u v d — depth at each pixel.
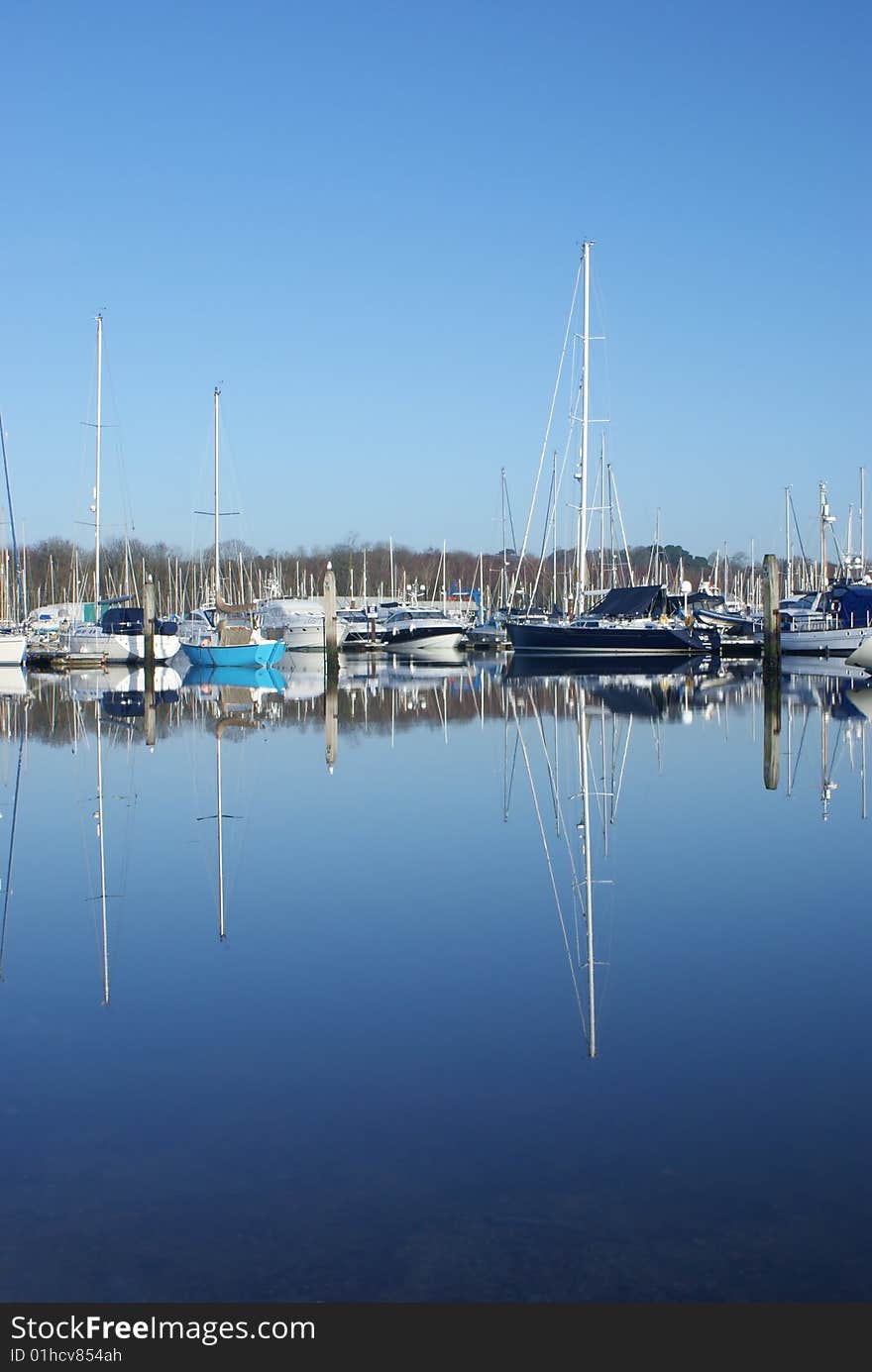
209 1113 8.70
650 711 42.59
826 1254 6.82
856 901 14.70
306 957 12.53
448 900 14.88
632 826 19.81
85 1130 8.44
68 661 74.94
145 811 21.39
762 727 36.25
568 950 12.73
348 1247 6.95
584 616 75.44
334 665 69.44
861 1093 8.95
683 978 11.72
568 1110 8.67
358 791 23.80
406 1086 9.14
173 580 135.62
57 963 12.41
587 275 70.69
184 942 13.15
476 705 45.97
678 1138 8.21
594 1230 7.07
